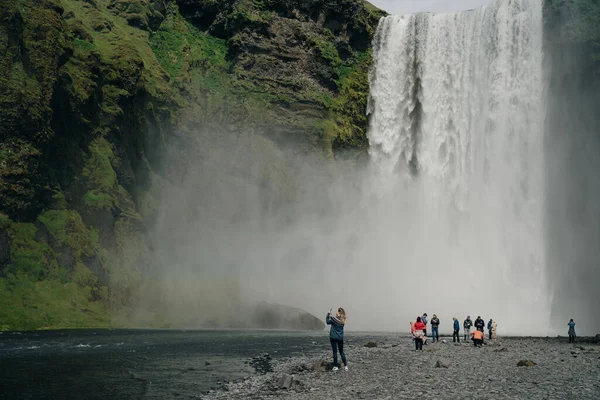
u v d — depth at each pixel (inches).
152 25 3469.5
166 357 1074.1
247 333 1808.6
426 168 3494.1
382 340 1626.5
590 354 1141.1
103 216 2309.3
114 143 2527.1
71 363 953.5
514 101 3287.4
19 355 1050.7
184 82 3184.1
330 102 3585.1
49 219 2107.5
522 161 3228.3
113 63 2625.5
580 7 3137.3
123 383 761.0
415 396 614.9
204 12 3752.5
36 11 2304.4
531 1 3277.6
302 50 3668.8
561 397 604.1
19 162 2021.4
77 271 2046.0
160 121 2864.2
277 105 3457.2
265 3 3754.9
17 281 1833.2
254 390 689.0
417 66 3649.1
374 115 3718.0
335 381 741.3
